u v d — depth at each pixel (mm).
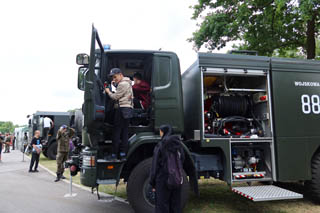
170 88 4613
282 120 4914
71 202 5445
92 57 3980
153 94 4555
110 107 4605
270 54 11109
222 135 4875
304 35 11062
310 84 5172
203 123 4633
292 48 11789
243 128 5121
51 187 6973
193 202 5297
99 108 4113
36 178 8461
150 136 4402
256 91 5117
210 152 4957
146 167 4219
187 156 4410
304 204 5168
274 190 4500
